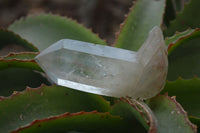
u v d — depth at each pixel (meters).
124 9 0.80
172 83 0.33
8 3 0.82
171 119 0.29
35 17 0.40
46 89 0.32
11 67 0.33
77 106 0.32
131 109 0.29
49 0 0.83
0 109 0.30
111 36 0.75
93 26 0.78
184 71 0.37
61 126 0.29
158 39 0.30
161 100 0.30
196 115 0.33
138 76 0.30
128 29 0.36
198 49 0.38
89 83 0.30
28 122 0.30
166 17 0.42
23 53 0.33
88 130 0.30
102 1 0.78
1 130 0.30
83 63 0.30
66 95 0.32
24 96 0.31
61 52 0.30
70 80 0.30
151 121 0.28
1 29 0.37
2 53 0.41
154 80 0.30
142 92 0.31
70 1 0.82
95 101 0.32
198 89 0.33
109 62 0.30
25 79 0.36
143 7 0.37
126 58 0.30
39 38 0.39
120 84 0.30
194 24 0.39
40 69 0.34
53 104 0.32
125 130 0.31
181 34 0.35
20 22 0.40
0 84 0.35
